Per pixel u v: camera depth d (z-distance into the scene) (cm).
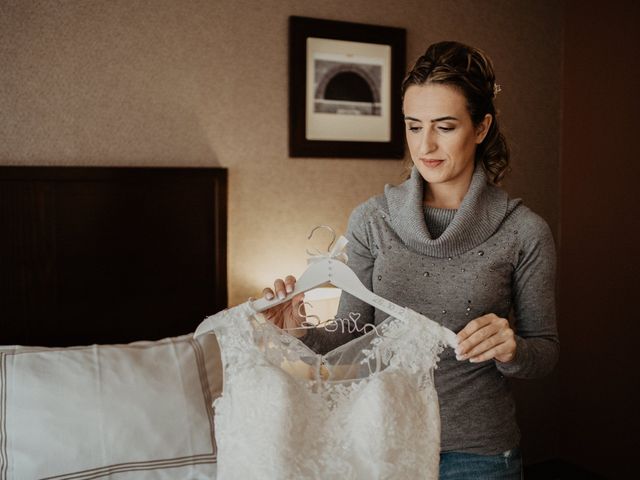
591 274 306
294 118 252
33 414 173
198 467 180
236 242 250
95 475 171
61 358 185
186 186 236
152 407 182
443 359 150
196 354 198
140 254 231
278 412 129
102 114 225
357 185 271
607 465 302
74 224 221
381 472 129
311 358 145
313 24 252
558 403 326
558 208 320
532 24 304
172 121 235
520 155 307
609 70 291
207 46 238
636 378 286
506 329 131
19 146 215
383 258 158
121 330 230
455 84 144
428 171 151
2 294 214
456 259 152
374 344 141
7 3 211
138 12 227
